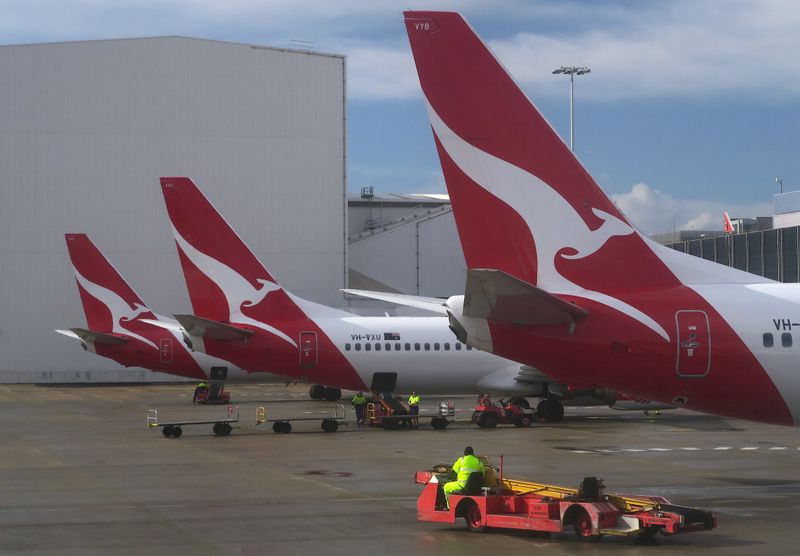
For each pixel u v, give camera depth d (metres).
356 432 45.16
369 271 102.44
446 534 21.61
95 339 60.66
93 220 91.88
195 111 93.56
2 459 34.94
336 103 96.38
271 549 19.97
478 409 48.38
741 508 24.78
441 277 104.06
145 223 92.81
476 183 23.77
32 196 90.75
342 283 96.69
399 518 23.50
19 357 90.56
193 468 32.44
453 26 23.53
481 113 23.66
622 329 23.84
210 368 61.41
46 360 91.19
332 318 51.75
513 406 48.41
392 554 19.52
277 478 30.08
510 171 23.81
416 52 23.58
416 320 52.94
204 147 93.75
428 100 23.64
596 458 35.09
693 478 30.14
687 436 43.53
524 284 21.69
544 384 51.38
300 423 50.06
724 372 24.30
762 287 25.23
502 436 43.34
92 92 91.75
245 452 37.00
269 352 49.84
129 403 66.19
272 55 94.88
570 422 50.81
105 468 32.44
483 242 23.86
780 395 24.62
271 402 67.75
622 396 50.50
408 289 103.31
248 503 25.56
